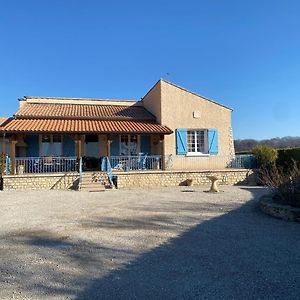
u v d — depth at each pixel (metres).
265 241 7.07
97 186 17.48
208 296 4.41
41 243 7.15
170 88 22.17
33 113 21.39
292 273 5.17
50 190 17.23
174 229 8.30
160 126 21.36
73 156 21.38
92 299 4.38
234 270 5.34
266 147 21.78
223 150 22.84
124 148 22.39
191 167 22.09
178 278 5.05
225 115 23.12
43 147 21.23
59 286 4.82
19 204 12.57
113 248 6.70
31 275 5.26
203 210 11.02
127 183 18.89
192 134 22.80
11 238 7.61
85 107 24.95
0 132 17.72
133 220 9.48
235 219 9.51
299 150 19.19
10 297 4.46
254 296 4.39
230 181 20.61
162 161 20.47
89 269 5.51
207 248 6.59
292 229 8.21
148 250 6.52
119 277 5.14
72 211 11.04
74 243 7.11
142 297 4.41
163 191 16.86
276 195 11.05
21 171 18.41
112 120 22.27
